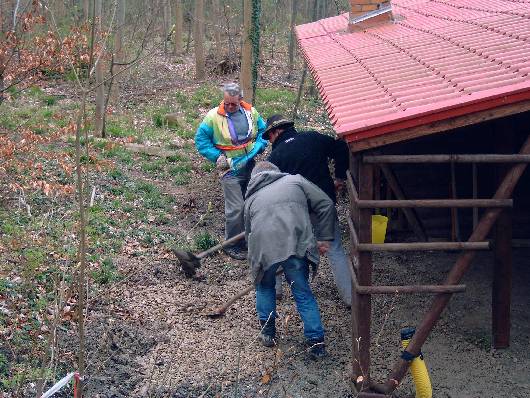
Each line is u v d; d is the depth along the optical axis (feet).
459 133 25.20
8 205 27.35
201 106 62.34
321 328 19.61
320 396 18.13
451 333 21.71
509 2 31.94
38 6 25.96
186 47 94.48
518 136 21.27
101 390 17.65
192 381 18.67
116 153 41.11
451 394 18.28
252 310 23.16
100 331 20.48
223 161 27.73
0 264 22.68
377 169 23.77
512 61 17.89
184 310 22.91
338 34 35.50
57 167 32.68
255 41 41.93
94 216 29.27
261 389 18.40
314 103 65.98
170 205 34.47
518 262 27.53
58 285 21.66
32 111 47.88
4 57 26.71
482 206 15.94
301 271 19.30
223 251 28.43
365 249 16.25
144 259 26.81
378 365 19.66
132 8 59.31
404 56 23.25
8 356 18.12
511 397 18.10
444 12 33.94
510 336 21.24
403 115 14.80
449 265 27.27
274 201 19.07
